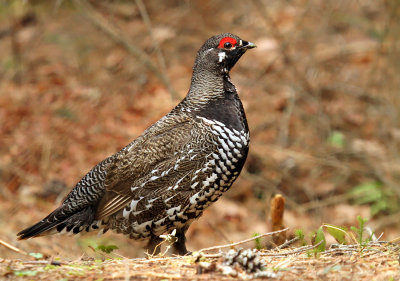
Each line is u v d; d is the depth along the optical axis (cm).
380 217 1271
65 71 1614
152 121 1400
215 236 1175
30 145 1353
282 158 1358
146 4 1709
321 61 1587
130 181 755
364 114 1480
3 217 1162
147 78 1551
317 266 584
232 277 550
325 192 1312
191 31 1694
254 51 1625
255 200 1303
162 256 641
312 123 1434
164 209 746
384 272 558
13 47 1623
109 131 1381
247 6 1764
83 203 795
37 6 1800
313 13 1714
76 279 548
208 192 744
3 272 560
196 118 751
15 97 1517
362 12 1722
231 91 775
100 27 1428
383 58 1556
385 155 1361
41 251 1003
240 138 746
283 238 800
